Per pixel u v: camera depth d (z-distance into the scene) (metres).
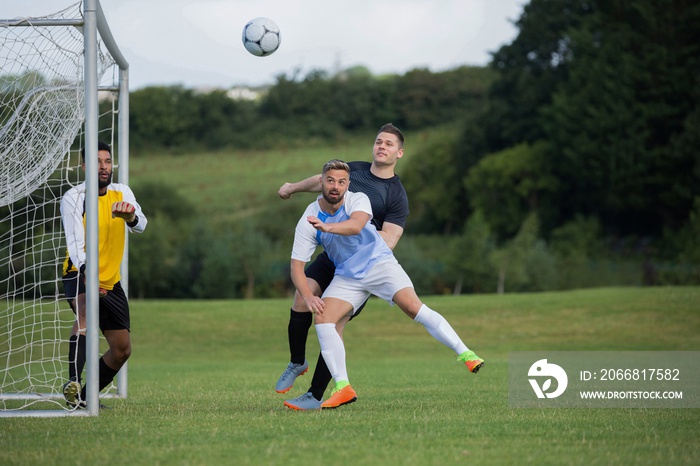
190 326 53.62
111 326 15.73
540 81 133.62
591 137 119.31
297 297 15.15
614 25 121.81
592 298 57.88
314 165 178.38
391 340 49.94
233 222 126.44
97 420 13.09
